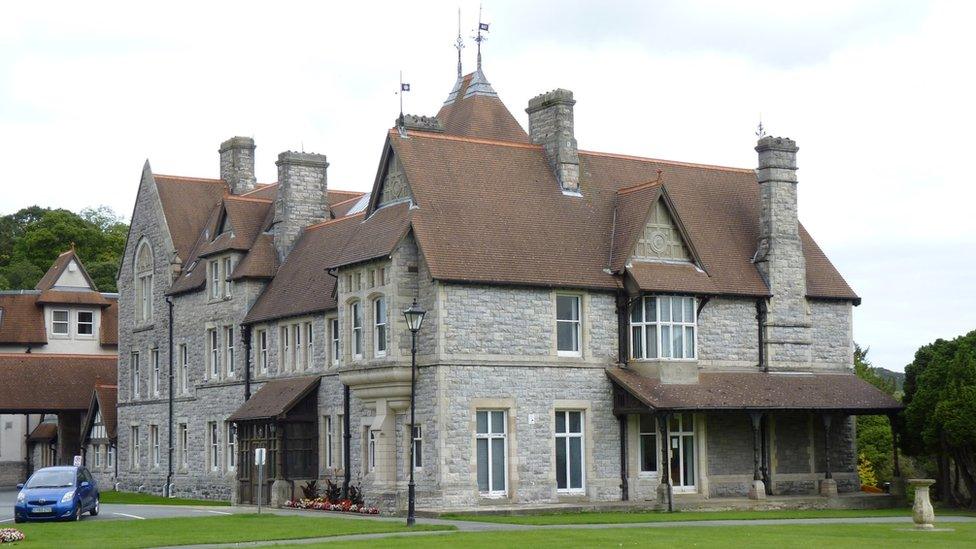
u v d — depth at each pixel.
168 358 60.59
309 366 49.84
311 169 55.66
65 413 73.00
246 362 53.72
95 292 85.81
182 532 32.34
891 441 59.88
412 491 34.53
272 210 57.25
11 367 71.44
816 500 44.66
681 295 45.16
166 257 60.91
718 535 30.53
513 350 42.69
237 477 50.75
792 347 48.25
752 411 44.25
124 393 65.38
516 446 42.41
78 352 84.38
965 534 31.28
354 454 46.28
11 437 77.38
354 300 44.94
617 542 28.22
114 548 28.25
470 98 56.34
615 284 44.66
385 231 43.50
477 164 45.66
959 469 45.56
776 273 48.16
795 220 49.06
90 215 135.50
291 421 48.12
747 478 46.44
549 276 43.44
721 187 50.91
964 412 42.72
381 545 27.72
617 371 44.34
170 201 62.28
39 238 111.56
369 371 43.25
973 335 46.59
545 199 46.03
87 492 39.44
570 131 47.44
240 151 64.25
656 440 45.16
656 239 45.72
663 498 42.25
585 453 43.81
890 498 45.88
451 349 41.53
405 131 45.19
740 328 47.38
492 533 30.97
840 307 49.97
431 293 41.84
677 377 44.50
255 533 31.72
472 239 43.03
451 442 41.19
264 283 54.31
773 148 48.75
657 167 50.34
